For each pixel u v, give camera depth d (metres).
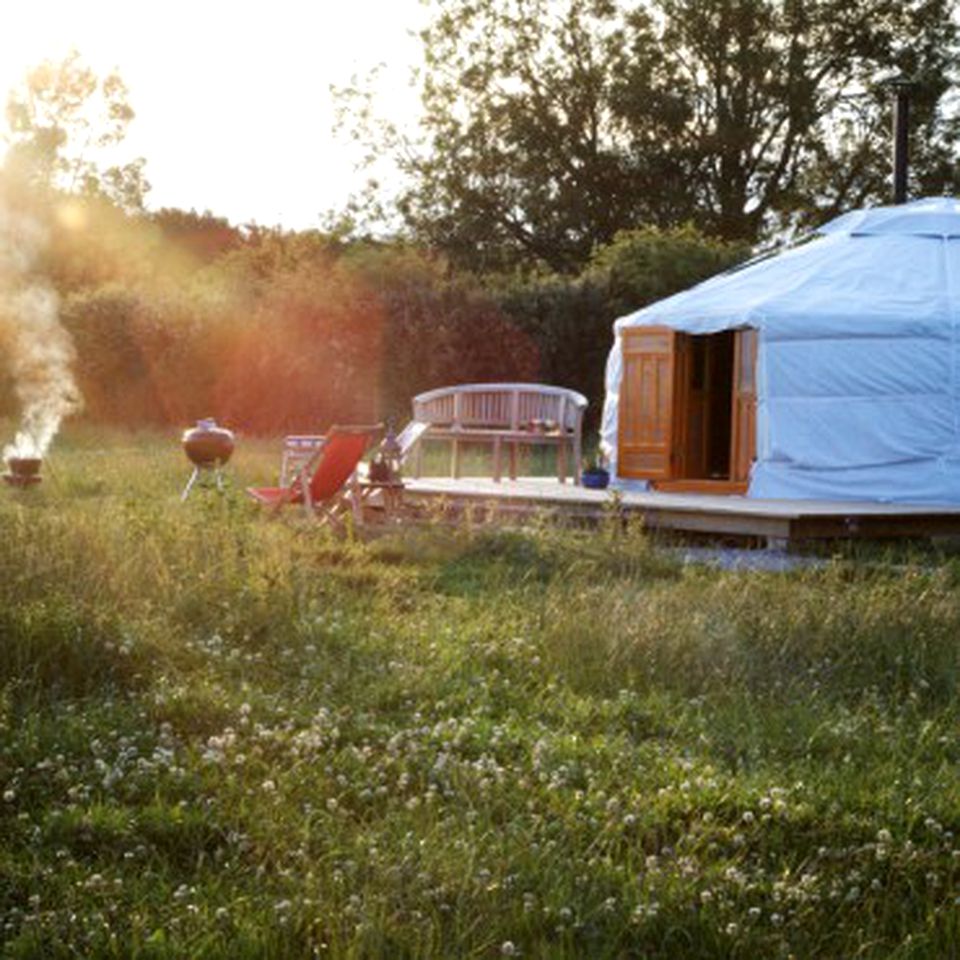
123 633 7.10
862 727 6.52
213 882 4.50
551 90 40.34
